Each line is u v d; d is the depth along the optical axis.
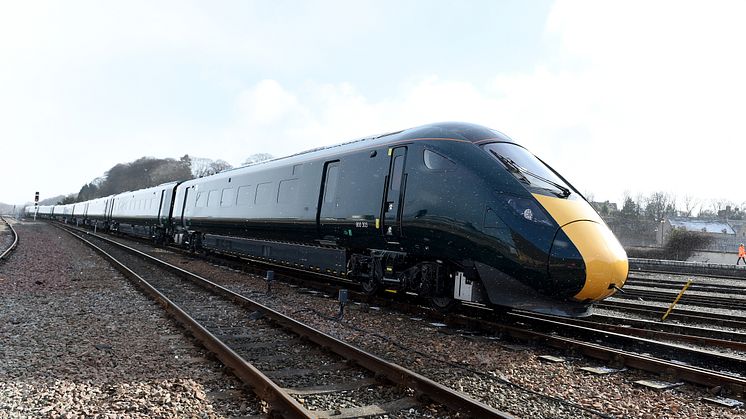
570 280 7.52
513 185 8.16
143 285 11.60
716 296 15.86
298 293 11.88
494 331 8.05
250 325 8.33
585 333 8.16
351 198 10.94
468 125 9.42
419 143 9.54
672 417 4.78
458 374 5.93
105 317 8.59
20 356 6.16
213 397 4.89
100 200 49.66
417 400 4.88
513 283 8.03
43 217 105.88
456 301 9.15
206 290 11.91
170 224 25.30
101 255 20.31
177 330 7.70
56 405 4.60
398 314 9.54
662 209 90.25
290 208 13.16
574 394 5.34
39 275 13.95
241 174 16.92
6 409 4.50
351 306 10.32
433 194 9.01
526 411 4.83
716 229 58.19
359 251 11.31
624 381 5.81
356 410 4.67
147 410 4.55
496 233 8.05
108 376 5.46
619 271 7.70
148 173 149.12
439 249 8.98
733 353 7.58
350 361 6.05
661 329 9.39
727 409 5.00
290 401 4.38
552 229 7.68
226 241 18.20
